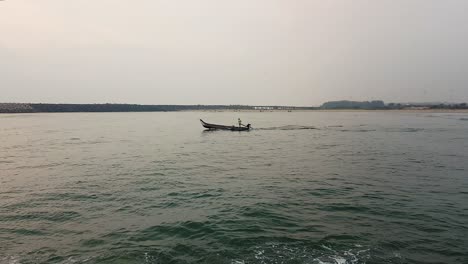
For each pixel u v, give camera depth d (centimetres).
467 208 1903
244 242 1451
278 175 2880
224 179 2730
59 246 1448
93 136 7038
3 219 1798
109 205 2030
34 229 1650
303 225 1645
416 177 2723
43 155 4225
